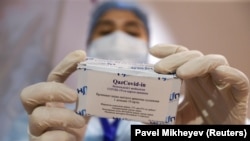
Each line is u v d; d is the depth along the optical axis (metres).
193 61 0.56
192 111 0.76
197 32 1.32
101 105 0.51
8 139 1.23
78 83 0.51
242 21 1.30
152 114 0.50
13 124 1.27
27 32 1.38
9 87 1.34
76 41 1.34
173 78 0.50
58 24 1.36
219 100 0.68
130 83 0.50
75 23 1.34
